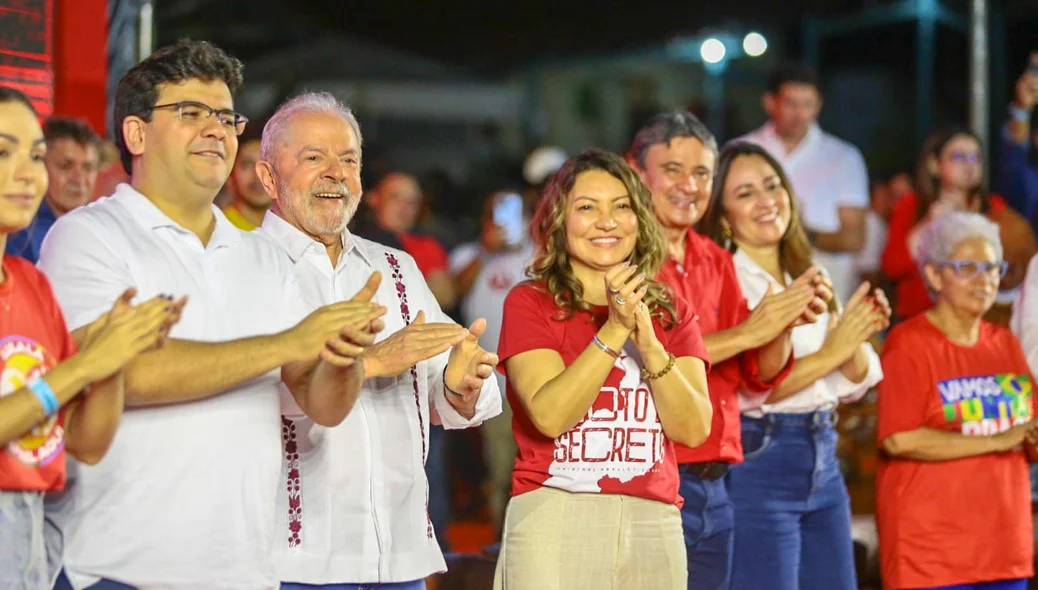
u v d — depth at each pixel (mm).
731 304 4336
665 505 3604
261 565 3076
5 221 2709
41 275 2889
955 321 4605
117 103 3146
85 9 5840
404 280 3807
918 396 4508
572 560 3521
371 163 7922
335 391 3158
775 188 4539
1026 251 6184
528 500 3568
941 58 9961
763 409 4312
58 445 2785
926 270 4645
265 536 3096
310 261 3600
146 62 3121
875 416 6055
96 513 2922
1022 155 6723
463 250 8945
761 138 7121
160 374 2863
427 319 3811
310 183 3572
